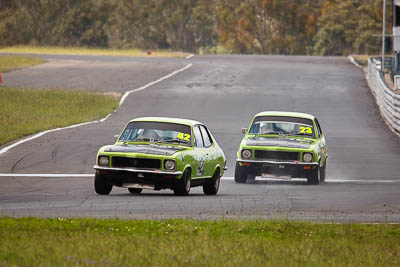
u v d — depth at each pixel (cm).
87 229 3519
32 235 3266
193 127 5806
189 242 3209
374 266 2883
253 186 6600
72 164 7969
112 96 16250
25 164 7856
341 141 10631
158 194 5775
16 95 15775
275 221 3941
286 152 6694
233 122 12669
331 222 4175
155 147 5488
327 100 15925
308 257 2964
